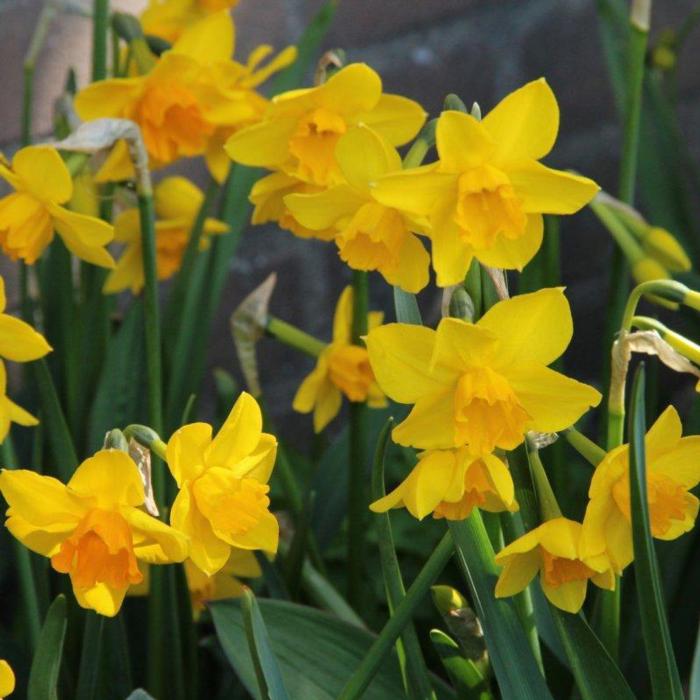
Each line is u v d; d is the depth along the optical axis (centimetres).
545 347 93
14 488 92
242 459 93
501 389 92
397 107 101
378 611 123
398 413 113
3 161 102
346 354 111
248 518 92
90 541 92
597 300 183
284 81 122
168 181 117
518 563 94
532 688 95
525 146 93
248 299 113
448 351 92
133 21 110
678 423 93
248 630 94
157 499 104
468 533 96
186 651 109
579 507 131
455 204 94
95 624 99
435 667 117
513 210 93
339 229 97
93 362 115
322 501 117
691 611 113
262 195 102
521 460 95
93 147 103
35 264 119
